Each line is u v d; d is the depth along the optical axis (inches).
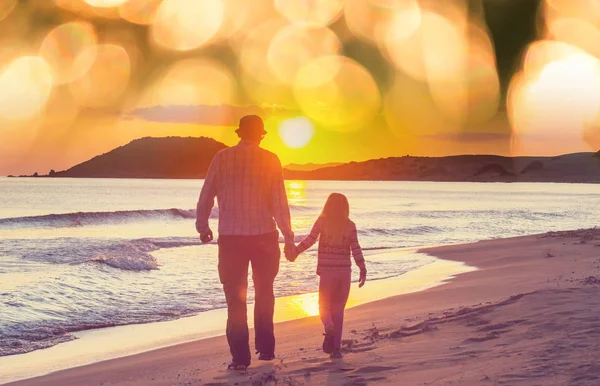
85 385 243.6
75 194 4931.1
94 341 367.2
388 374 195.9
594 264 621.6
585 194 6102.4
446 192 6742.1
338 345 238.5
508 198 4867.1
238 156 228.1
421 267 746.8
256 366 234.4
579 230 1149.1
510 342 225.6
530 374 175.3
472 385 170.7
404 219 2096.5
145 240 1171.9
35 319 423.8
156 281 633.6
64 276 604.7
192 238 1242.6
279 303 501.0
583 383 162.1
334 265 249.1
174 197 4419.3
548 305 292.7
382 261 823.1
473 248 961.5
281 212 229.9
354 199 4473.4
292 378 201.9
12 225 1723.7
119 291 559.5
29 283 555.2
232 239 225.8
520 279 534.9
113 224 1892.2
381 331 303.7
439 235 1414.9
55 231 1595.7
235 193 226.2
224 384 205.0
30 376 280.4
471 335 249.3
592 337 214.7
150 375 249.9
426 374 190.5
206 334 385.1
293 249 234.8
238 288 228.8
